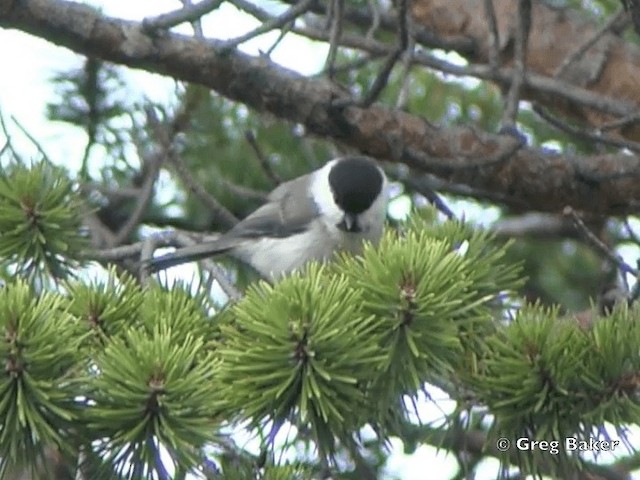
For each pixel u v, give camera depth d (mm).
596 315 7316
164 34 10688
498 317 7227
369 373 6176
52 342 6051
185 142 13391
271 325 6062
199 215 13547
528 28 10062
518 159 11086
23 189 8023
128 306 7035
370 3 11484
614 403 6656
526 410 6758
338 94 10766
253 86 10734
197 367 6129
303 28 11430
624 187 11164
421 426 6594
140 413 5980
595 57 12508
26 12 10508
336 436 6293
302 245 11258
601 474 11070
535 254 13859
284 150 13586
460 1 13078
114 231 13297
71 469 6406
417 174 13406
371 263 6512
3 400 5977
